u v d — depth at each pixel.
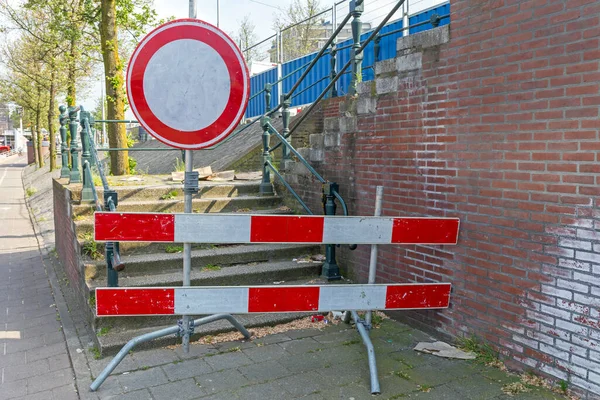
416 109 4.36
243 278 5.21
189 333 3.82
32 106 27.77
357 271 5.35
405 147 4.51
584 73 3.06
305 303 3.76
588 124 3.05
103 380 3.53
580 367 3.14
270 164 6.93
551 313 3.31
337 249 5.71
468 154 3.88
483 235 3.79
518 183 3.50
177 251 5.56
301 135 10.38
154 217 3.49
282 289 3.72
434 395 3.33
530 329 3.46
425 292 4.00
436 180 4.19
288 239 3.71
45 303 6.17
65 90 22.27
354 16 5.65
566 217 3.20
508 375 3.55
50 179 21.69
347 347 4.14
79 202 5.97
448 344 4.10
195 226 3.56
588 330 3.09
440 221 3.93
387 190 4.76
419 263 4.44
